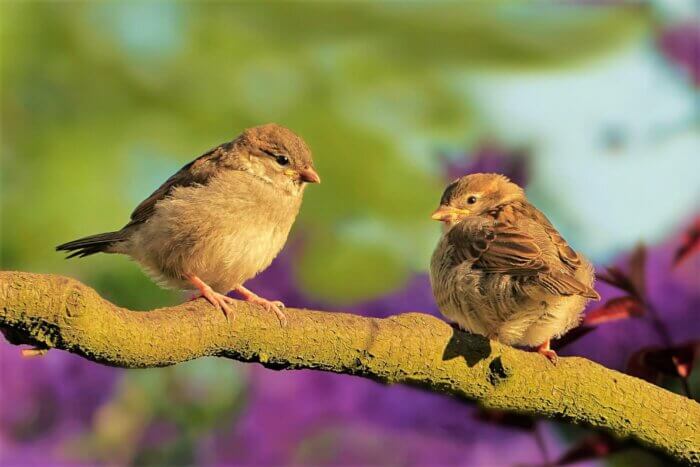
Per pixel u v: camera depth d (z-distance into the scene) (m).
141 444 12.85
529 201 11.26
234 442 12.74
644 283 8.13
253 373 12.81
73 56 11.73
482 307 8.77
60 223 11.12
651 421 7.54
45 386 12.69
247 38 11.98
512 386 7.39
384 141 11.57
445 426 11.94
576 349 10.27
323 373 12.56
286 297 11.42
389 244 11.35
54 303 6.23
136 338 6.50
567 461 8.04
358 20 11.88
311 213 11.30
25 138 11.41
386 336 7.12
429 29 11.92
